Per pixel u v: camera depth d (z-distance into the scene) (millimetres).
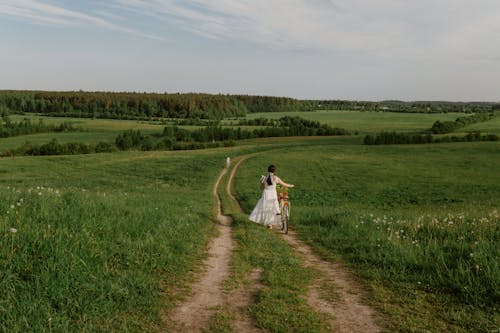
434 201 37094
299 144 107000
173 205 17641
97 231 7684
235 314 5230
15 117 184250
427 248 8227
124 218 9227
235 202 28797
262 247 9586
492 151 78750
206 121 176125
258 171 55938
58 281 5352
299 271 7375
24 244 6008
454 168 61156
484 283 6043
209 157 74688
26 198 8500
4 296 4805
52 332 4332
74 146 87000
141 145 107750
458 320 5105
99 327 4594
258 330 4785
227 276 6953
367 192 42562
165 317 5055
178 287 6203
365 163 67812
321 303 5750
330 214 15758
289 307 5500
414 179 52000
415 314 5348
